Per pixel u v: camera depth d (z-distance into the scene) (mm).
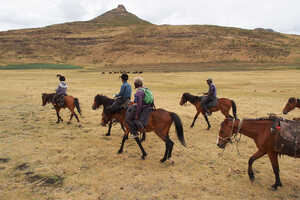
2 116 11219
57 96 9656
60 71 62094
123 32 161375
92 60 123188
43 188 4770
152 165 5961
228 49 117812
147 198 4453
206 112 9039
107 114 7246
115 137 8297
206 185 4988
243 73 43750
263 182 5152
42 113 12102
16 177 5211
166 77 38094
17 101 15656
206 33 144250
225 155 6711
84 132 8844
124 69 76250
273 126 4613
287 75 36312
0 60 119438
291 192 4770
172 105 14656
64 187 4816
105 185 4914
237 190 4812
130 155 6602
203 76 39125
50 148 7039
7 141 7605
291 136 4387
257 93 19484
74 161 6109
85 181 5066
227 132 5359
